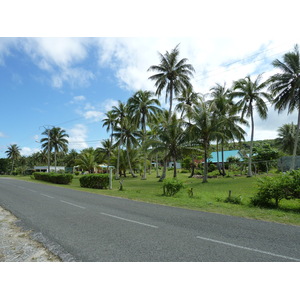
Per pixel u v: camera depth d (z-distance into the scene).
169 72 30.14
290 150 44.94
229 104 32.59
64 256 4.27
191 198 12.84
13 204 10.71
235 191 16.19
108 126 41.88
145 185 23.58
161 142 27.72
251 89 27.84
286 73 24.52
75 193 15.85
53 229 6.15
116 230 6.02
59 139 54.12
